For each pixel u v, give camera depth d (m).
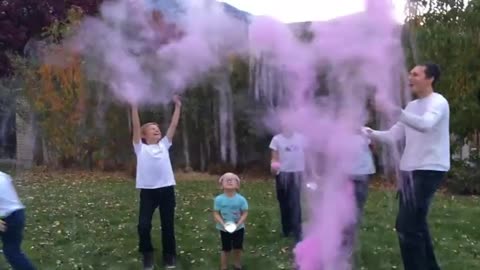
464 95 10.91
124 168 12.99
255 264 5.35
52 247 6.12
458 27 10.68
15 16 11.32
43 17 10.69
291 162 5.44
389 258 5.47
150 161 5.14
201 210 8.43
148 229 5.13
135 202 9.39
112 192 10.74
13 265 4.40
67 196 10.18
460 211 8.17
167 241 5.24
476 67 10.80
